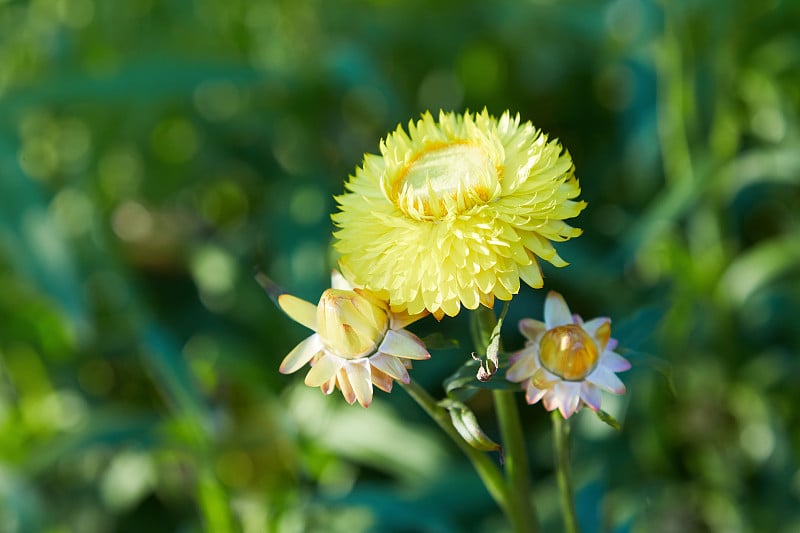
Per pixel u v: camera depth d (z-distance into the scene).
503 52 0.77
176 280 0.75
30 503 0.55
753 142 0.67
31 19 0.78
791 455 0.56
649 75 0.65
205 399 0.56
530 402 0.39
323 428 0.56
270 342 0.65
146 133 0.76
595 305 0.64
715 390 0.60
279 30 0.78
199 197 0.79
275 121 0.75
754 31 0.68
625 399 0.52
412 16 0.77
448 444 0.59
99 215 0.69
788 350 0.61
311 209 0.68
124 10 0.78
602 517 0.51
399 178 0.39
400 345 0.38
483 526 0.53
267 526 0.52
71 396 0.67
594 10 0.69
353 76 0.70
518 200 0.38
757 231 0.70
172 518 0.63
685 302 0.58
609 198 0.71
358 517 0.53
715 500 0.57
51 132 0.78
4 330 0.66
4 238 0.58
